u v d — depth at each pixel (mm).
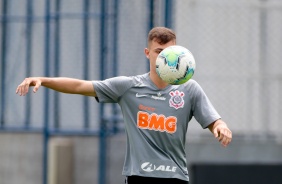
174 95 20906
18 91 20094
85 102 41906
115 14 40156
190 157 39438
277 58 40531
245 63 40469
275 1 40656
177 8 40094
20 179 41375
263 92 40438
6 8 43562
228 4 40375
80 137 40438
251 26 40469
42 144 41281
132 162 20828
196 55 40188
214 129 20547
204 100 21062
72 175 40062
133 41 40750
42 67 42594
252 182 37594
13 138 41594
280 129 40281
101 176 39781
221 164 37781
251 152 39719
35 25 42812
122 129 40688
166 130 20766
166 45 20828
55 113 41969
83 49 41969
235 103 40281
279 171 37844
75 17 40906
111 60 40688
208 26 40250
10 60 43062
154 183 20719
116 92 21078
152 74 21031
